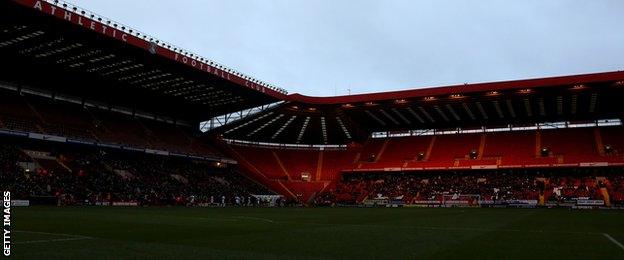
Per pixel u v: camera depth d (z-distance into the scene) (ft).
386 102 193.26
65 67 147.54
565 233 49.49
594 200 159.12
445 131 233.55
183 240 38.81
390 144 236.22
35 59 140.36
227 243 37.09
